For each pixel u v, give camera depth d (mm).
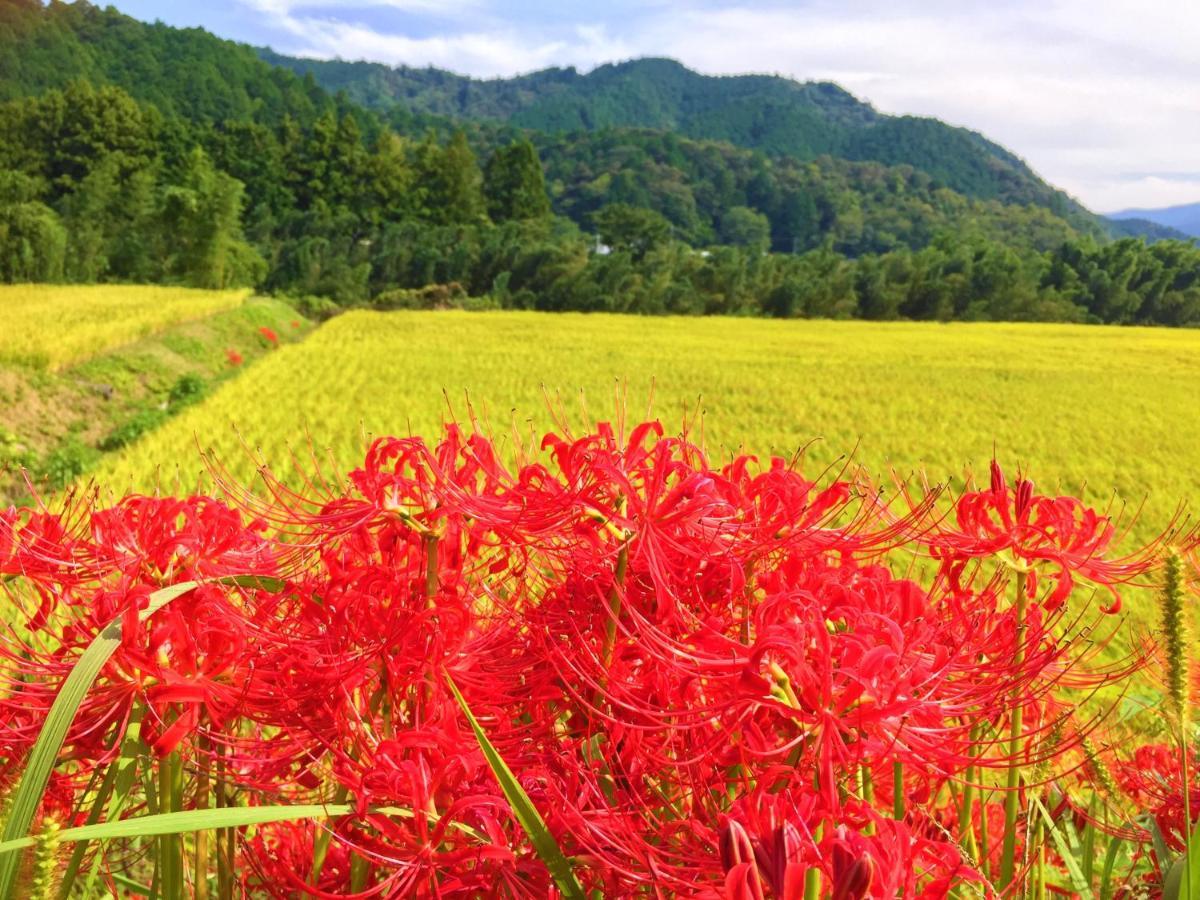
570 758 1934
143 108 137625
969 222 184250
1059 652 1975
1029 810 2264
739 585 1928
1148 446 22422
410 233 96000
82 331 28609
